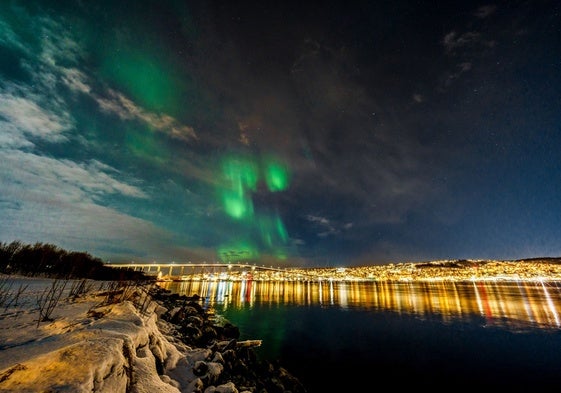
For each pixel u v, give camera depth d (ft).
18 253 115.03
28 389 11.24
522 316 153.79
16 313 28.32
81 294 46.88
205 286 556.51
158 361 22.54
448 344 92.53
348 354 79.00
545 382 61.57
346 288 508.12
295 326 117.19
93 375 12.97
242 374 33.47
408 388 57.00
